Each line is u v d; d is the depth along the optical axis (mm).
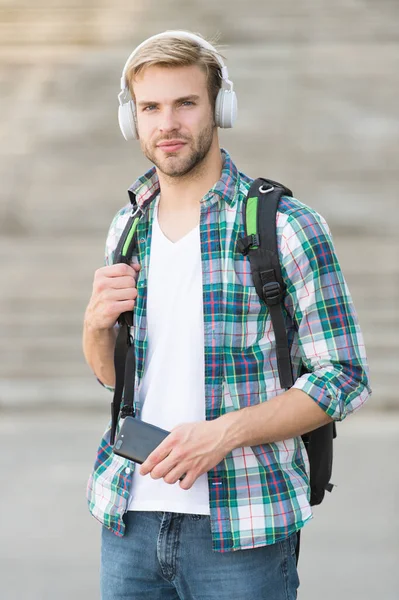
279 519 3156
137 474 3287
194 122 3248
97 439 8758
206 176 3354
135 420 3191
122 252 3412
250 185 3344
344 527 6586
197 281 3268
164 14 24453
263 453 3199
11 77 22375
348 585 5770
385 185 17859
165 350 3271
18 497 7301
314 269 3180
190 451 3062
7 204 17328
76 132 20109
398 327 11703
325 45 23375
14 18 24094
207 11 24484
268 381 3205
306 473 3318
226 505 3160
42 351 11414
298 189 17812
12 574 6020
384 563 6051
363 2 24625
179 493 3213
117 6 24656
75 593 5758
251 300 3203
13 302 12852
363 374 3211
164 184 3385
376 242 15570
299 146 19344
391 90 21375
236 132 19906
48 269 14320
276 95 21328
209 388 3193
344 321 3197
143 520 3273
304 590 5707
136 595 3316
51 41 23703
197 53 3236
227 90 3334
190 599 3254
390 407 9602
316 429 3359
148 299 3324
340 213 16859
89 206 17359
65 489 7449
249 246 3205
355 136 19547
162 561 3229
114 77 22156
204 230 3268
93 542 6500
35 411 9883
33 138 19859
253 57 22875
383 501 7012
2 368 10961
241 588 3172
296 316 3223
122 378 3369
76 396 10180
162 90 3217
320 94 21328
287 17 24234
